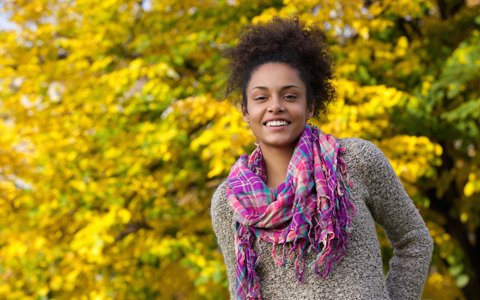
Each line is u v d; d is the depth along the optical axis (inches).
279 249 71.7
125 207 224.7
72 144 219.5
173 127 208.7
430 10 247.3
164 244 211.0
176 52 217.0
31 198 216.1
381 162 74.0
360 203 72.8
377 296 70.7
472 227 246.1
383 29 207.0
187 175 232.2
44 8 236.5
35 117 223.5
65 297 222.4
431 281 255.6
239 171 75.7
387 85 221.0
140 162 213.6
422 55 227.0
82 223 221.0
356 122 192.5
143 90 212.4
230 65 80.3
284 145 74.8
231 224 76.0
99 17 229.3
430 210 249.4
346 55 212.5
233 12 225.9
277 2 225.9
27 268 214.2
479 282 262.4
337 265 70.7
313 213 70.6
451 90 203.6
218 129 191.8
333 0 197.2
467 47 211.8
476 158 224.8
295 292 71.4
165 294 229.3
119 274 219.6
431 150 197.9
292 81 74.3
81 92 222.1
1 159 215.2
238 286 72.7
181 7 229.0
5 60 230.1
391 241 77.6
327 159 72.3
